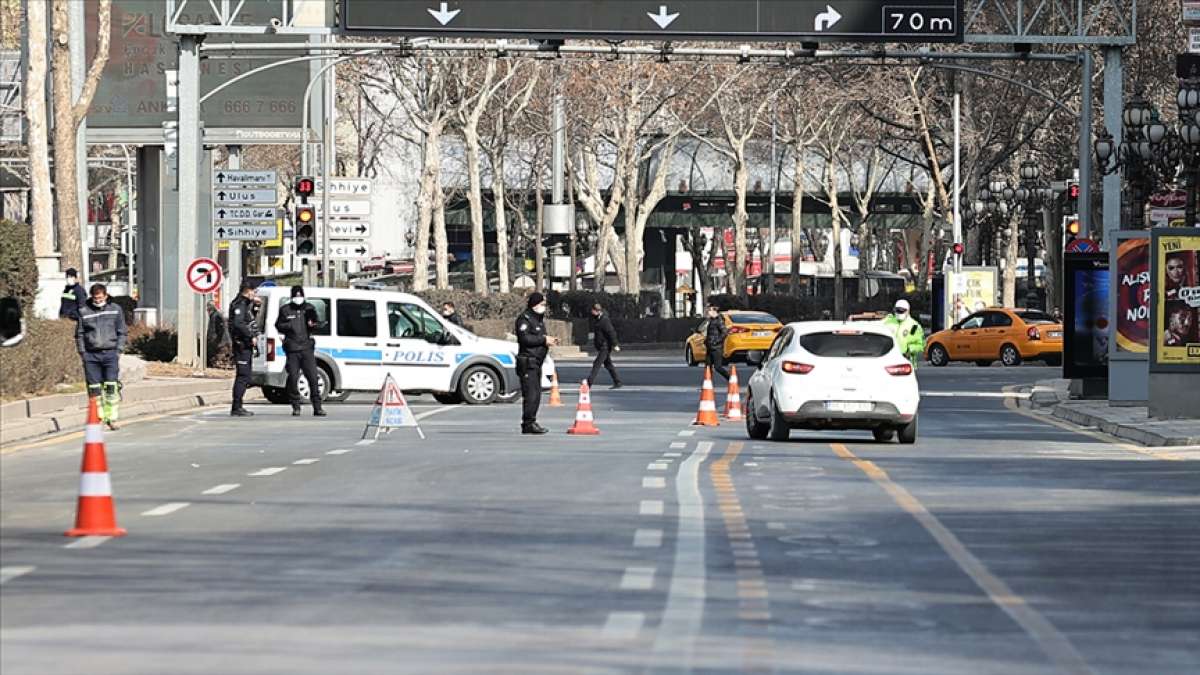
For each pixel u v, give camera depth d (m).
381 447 74.31
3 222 96.19
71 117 131.62
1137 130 126.56
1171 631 32.75
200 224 168.88
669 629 32.03
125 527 46.09
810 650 30.28
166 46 171.12
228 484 57.66
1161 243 87.88
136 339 139.25
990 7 193.62
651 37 121.88
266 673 27.97
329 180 158.50
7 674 27.88
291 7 132.50
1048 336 170.62
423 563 39.88
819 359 78.00
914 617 33.69
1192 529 47.12
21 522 47.22
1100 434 85.88
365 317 110.00
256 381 108.75
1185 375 88.12
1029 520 48.84
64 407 93.19
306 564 39.66
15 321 55.94
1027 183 197.75
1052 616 34.09
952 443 79.50
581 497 53.81
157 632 31.47
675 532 45.53
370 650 29.86
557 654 29.61
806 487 57.28
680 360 199.88
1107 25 191.62
